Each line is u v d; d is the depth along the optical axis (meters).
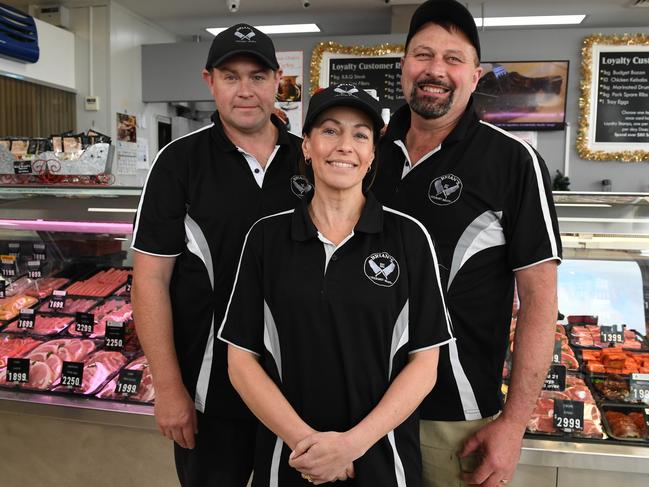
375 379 1.08
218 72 1.34
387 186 1.38
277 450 1.13
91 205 1.89
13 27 4.23
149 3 5.09
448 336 1.11
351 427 1.08
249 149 1.39
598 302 1.82
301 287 1.09
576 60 4.69
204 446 1.41
